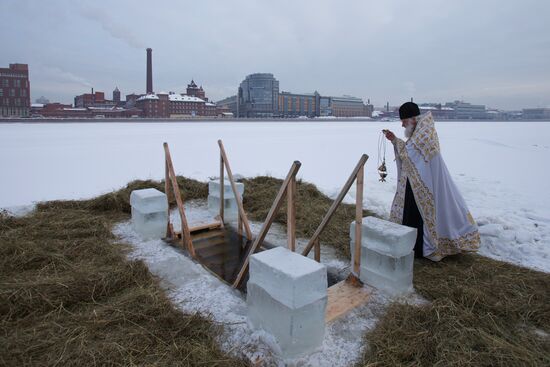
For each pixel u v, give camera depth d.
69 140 20.12
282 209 5.82
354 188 7.56
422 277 3.42
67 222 4.87
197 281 3.33
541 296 3.08
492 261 3.86
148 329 2.52
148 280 3.28
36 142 18.78
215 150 16.22
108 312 2.73
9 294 2.88
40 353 2.29
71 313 2.76
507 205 6.77
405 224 3.84
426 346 2.39
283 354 2.23
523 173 11.04
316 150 17.22
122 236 4.59
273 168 11.63
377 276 3.14
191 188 7.09
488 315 2.74
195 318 2.64
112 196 5.94
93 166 11.31
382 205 6.09
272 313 2.31
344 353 2.35
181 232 4.71
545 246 4.44
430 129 3.69
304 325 2.24
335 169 11.71
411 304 2.92
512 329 2.65
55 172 10.23
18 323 2.62
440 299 2.92
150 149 16.03
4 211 5.27
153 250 4.13
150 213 4.49
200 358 2.24
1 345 2.35
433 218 3.69
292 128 39.53
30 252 3.73
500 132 36.94
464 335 2.48
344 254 4.20
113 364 2.19
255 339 2.38
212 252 4.43
